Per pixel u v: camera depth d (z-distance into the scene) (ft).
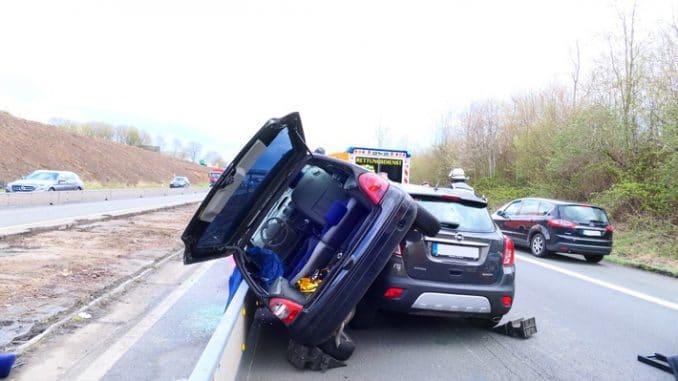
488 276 17.26
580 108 70.85
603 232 39.88
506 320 20.89
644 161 59.47
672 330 20.33
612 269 37.68
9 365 13.10
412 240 16.79
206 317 19.45
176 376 13.87
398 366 15.12
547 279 31.55
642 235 49.01
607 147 63.57
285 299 13.35
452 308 16.81
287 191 17.81
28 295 20.83
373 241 13.66
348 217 15.44
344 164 15.16
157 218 60.39
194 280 26.30
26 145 146.72
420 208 15.97
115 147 223.71
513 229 46.55
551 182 79.71
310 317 13.19
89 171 165.37
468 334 18.76
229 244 15.38
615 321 21.52
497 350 17.01
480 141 118.42
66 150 167.22
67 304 19.86
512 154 106.73
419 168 157.89
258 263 15.99
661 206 52.95
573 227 39.75
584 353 16.97
